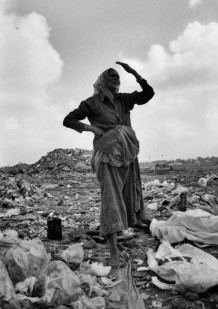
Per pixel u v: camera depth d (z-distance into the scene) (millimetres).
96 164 3441
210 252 3764
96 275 3086
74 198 9461
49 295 2432
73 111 3451
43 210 7508
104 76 3477
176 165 26984
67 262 3191
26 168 23719
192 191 9070
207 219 4215
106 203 3367
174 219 4391
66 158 23844
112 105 3516
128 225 3695
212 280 2781
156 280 3076
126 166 3508
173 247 3949
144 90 3604
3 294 2318
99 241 4387
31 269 2654
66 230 5316
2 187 10391
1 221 6195
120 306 2586
